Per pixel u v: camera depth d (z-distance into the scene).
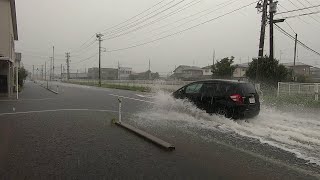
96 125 10.46
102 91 35.38
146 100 21.11
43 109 15.48
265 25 24.14
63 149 7.04
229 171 5.54
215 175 5.34
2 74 26.67
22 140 7.97
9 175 5.27
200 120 11.05
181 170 5.59
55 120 11.62
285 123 10.12
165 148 7.03
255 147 7.20
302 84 22.42
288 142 7.60
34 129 9.62
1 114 13.41
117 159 6.27
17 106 16.98
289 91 23.17
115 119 11.23
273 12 24.97
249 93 10.56
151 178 5.17
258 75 25.19
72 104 18.27
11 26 26.88
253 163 6.00
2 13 25.28
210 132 9.00
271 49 25.66
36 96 25.70
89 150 6.96
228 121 10.36
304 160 6.17
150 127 9.92
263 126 9.59
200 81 11.88
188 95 12.05
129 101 20.31
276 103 17.62
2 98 23.09
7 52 25.44
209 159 6.29
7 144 7.51
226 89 10.66
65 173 5.39
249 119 10.49
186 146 7.38
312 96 20.94
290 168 5.69
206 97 11.23
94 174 5.34
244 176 5.28
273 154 6.60
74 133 8.99
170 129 9.55
